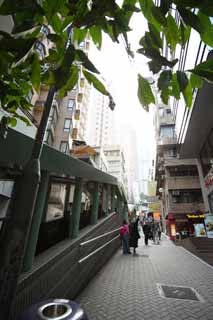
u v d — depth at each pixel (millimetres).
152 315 3199
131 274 5543
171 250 10203
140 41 849
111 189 10008
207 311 3342
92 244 5223
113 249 8695
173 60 839
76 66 993
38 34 862
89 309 3363
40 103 10117
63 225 4637
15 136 1932
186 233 18078
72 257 3764
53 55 998
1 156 1757
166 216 22719
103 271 5836
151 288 4438
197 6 672
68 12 837
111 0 785
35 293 2422
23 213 1004
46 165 2756
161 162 25141
